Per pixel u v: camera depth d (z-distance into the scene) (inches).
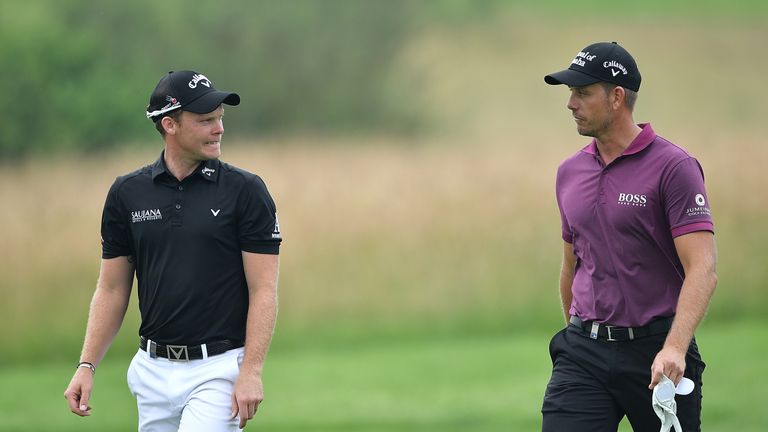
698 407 701.9
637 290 695.1
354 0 6850.4
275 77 6673.2
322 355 1963.6
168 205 681.6
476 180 2415.1
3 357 2064.5
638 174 696.4
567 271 759.1
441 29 7706.7
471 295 2167.8
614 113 701.3
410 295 2156.7
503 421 1379.2
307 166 2869.1
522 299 2166.6
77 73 5669.3
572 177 731.4
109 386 1718.8
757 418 1296.8
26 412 1530.5
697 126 5876.0
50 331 2091.5
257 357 669.9
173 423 698.8
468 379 1684.3
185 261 679.1
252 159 3265.3
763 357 1702.8
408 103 6919.3
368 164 2854.3
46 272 2118.6
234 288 686.5
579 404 707.4
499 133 6614.2
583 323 715.4
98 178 3056.1
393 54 6943.9
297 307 2142.0
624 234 695.1
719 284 2187.5
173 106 671.8
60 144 5428.2
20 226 2206.0
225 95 676.1
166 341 685.3
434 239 2201.0
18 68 5492.1
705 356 1728.6
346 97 6796.3
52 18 5836.6
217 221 677.3
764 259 2187.5
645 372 694.5
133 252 710.5
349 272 2169.0
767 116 6343.5
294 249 2193.7
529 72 7642.7
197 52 6314.0
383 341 2106.3
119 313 715.4
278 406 1494.8
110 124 5546.3
